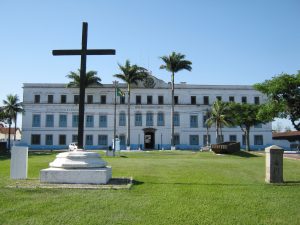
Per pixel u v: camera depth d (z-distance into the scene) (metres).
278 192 10.42
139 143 67.00
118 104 67.19
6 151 46.34
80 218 7.34
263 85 35.44
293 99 33.47
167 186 11.34
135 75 60.03
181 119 68.25
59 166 11.93
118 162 23.02
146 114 67.50
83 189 10.49
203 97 68.94
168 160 26.19
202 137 68.06
